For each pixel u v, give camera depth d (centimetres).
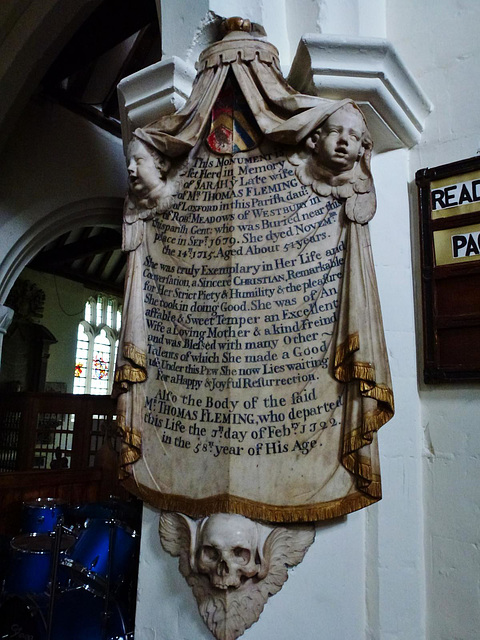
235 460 128
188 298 143
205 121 147
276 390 131
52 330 1039
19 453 640
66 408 652
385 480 143
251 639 123
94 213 536
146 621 136
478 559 137
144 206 153
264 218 142
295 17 167
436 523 144
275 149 146
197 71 155
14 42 365
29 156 488
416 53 173
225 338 136
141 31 501
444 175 156
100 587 184
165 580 136
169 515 136
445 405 149
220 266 142
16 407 659
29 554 193
